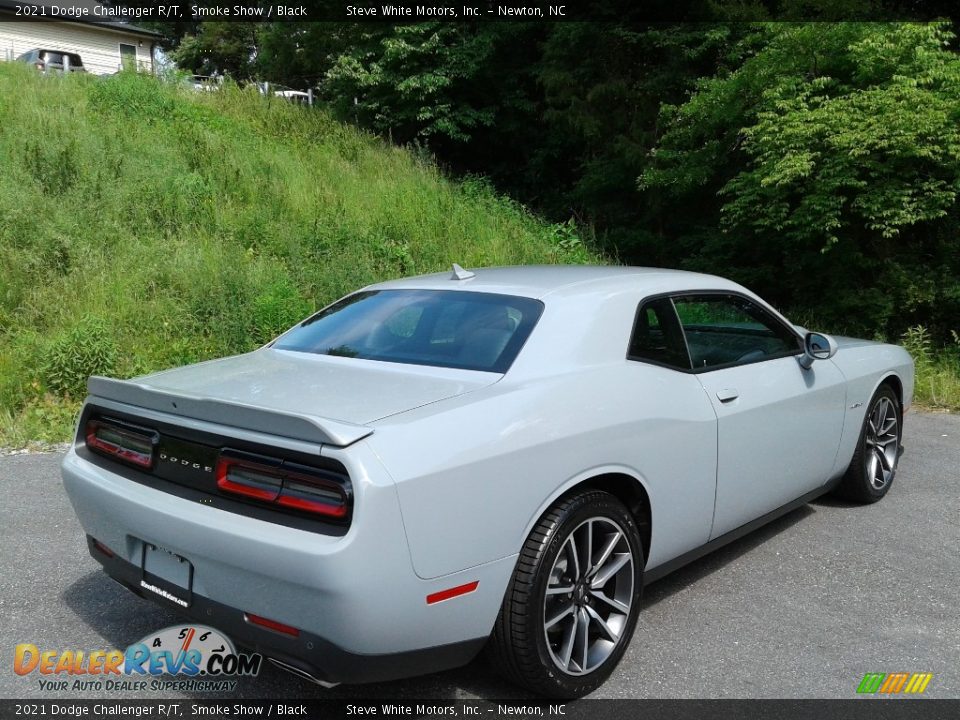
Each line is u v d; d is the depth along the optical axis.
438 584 2.43
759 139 11.59
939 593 3.74
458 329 3.25
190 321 8.24
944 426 7.30
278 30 26.09
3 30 28.20
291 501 2.39
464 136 19.95
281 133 16.28
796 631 3.36
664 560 3.35
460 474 2.48
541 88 20.67
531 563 2.65
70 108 13.65
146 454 2.81
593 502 2.84
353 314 3.69
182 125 14.09
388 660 2.40
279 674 3.01
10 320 7.81
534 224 15.66
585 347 3.13
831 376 4.40
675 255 16.64
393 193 13.56
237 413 2.50
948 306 11.42
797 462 4.12
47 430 6.28
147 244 9.67
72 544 4.15
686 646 3.22
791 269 12.66
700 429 3.38
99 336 7.31
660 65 17.47
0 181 9.96
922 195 10.52
